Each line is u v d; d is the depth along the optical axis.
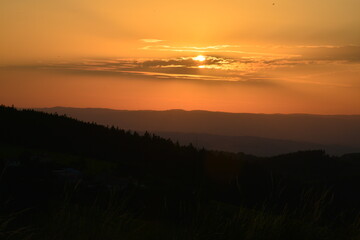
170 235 3.97
